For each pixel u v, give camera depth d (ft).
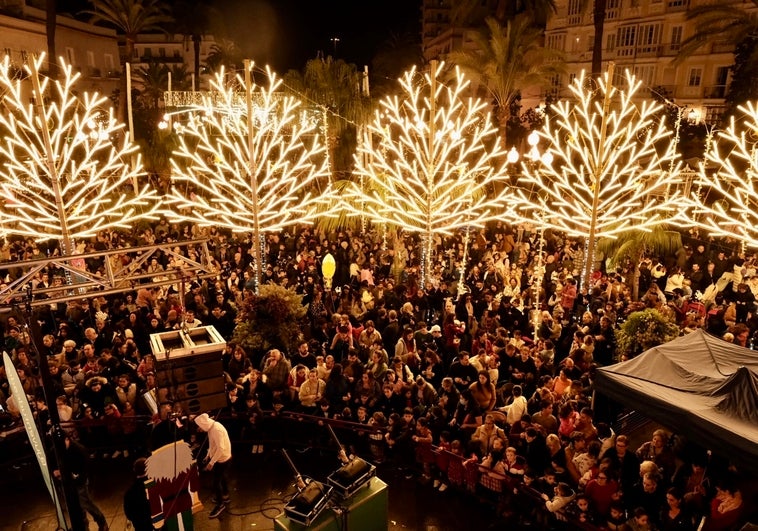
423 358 37.01
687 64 129.59
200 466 31.17
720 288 49.08
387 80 119.44
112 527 26.89
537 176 50.80
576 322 42.19
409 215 50.60
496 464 27.35
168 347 24.56
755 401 24.21
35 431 19.33
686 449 27.53
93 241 63.67
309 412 33.04
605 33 145.59
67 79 44.86
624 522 23.89
